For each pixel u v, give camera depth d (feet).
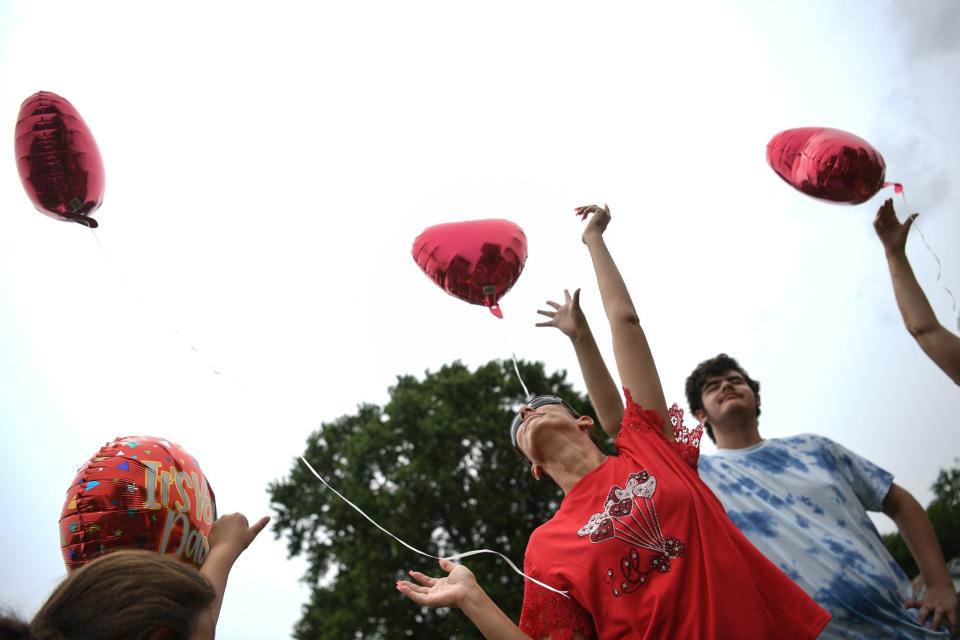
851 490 11.23
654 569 7.97
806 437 11.72
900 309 10.57
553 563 8.31
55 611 4.38
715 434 12.67
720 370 12.63
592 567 8.09
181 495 6.98
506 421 46.29
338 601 46.47
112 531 6.63
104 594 4.41
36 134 9.55
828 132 12.39
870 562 10.42
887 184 12.39
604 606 7.98
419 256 11.87
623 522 8.24
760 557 8.08
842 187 12.18
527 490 44.47
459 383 48.21
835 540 10.59
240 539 7.02
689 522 8.14
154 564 4.68
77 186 9.68
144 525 6.70
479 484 44.37
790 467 11.33
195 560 7.01
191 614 4.57
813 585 10.32
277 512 51.03
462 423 45.55
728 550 7.98
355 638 42.27
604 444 42.01
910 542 11.14
